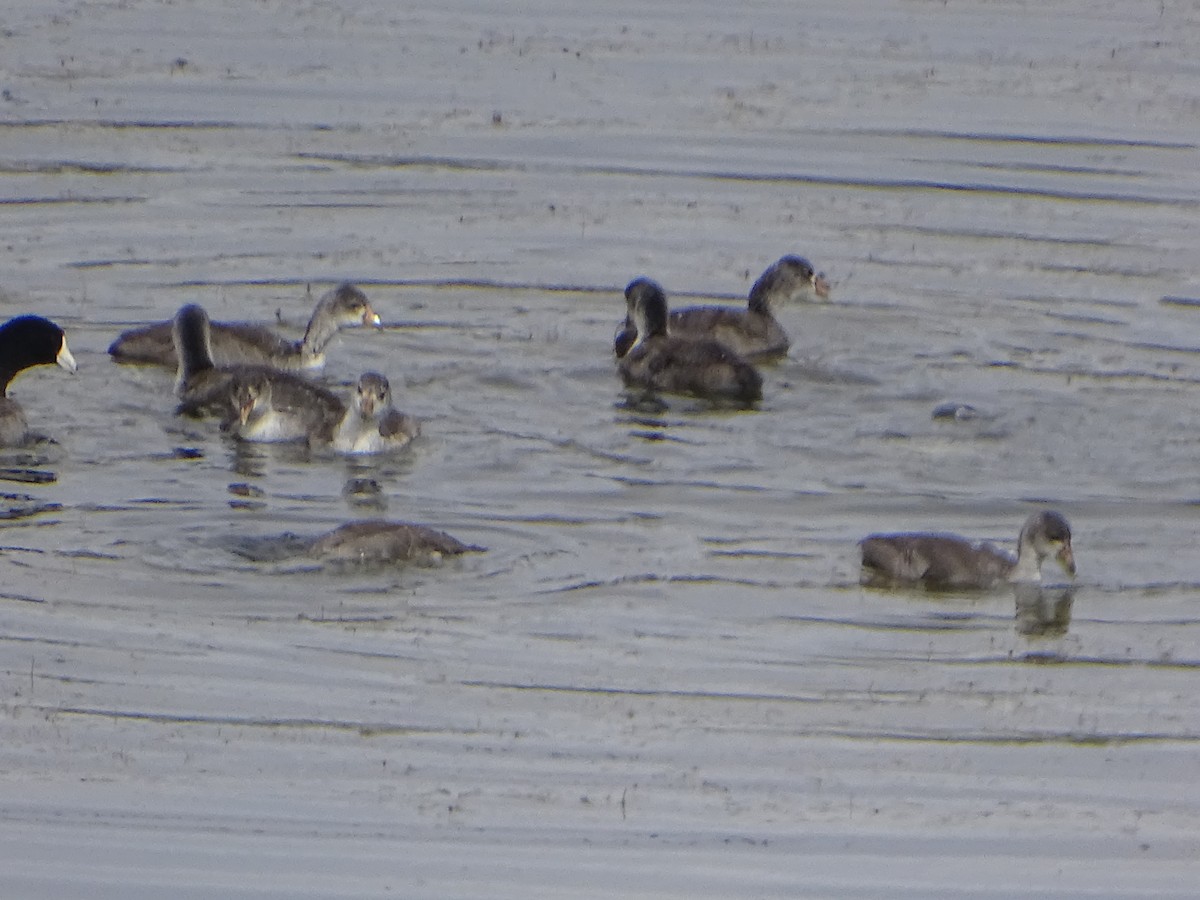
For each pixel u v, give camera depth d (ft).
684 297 77.66
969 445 64.08
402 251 81.35
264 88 99.45
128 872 40.42
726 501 59.41
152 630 49.98
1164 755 45.78
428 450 63.05
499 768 44.60
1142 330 74.18
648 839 42.16
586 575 54.03
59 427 64.18
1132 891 40.55
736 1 116.98
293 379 65.87
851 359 71.82
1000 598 53.57
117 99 96.94
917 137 94.17
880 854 41.83
